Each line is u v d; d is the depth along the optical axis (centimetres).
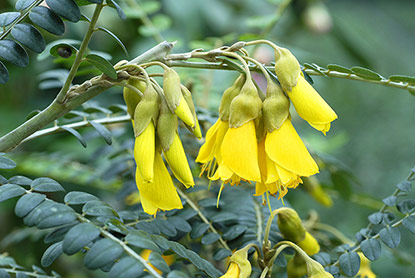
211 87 71
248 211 53
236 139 45
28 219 42
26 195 43
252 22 75
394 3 165
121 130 63
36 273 51
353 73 48
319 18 105
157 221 50
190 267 55
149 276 41
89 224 42
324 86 101
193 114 46
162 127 45
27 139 49
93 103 60
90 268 40
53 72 63
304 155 45
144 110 45
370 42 144
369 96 132
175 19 96
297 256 48
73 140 89
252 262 52
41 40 45
